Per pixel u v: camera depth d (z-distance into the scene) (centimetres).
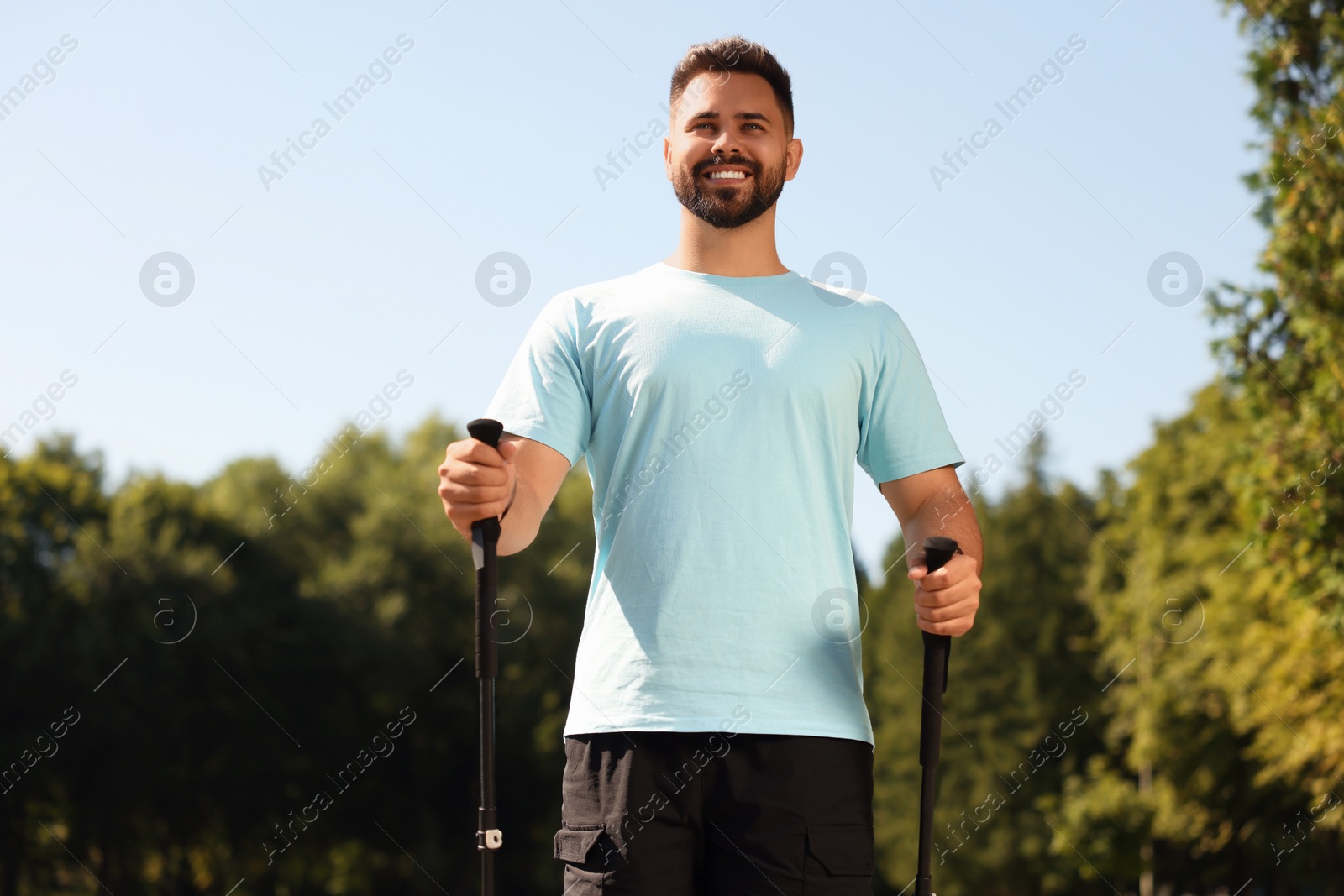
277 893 3148
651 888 295
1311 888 3400
